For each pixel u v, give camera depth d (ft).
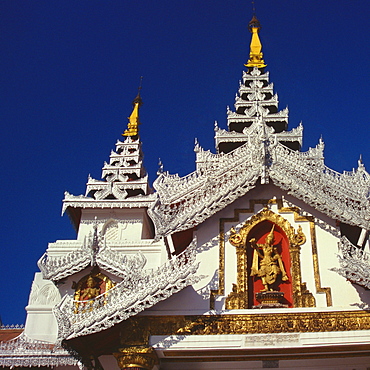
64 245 96.53
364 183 63.87
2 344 76.43
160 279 58.54
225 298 60.75
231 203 67.10
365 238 63.98
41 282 89.92
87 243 90.07
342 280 60.44
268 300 60.39
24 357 75.00
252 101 99.91
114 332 62.28
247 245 65.36
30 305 87.66
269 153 66.69
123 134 132.77
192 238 67.15
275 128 97.81
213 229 65.67
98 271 85.51
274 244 65.46
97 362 68.54
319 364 61.21
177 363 61.87
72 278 87.04
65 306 57.88
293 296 60.23
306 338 56.59
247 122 97.60
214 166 69.82
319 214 65.21
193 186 67.46
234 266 63.00
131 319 59.31
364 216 60.80
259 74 104.17
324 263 61.82
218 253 63.98
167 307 60.08
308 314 57.93
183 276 58.49
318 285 60.44
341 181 64.54
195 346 57.47
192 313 59.41
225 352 58.23
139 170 119.96
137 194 116.16
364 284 55.16
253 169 65.62
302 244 63.52
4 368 76.48
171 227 62.54
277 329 57.52
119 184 114.73
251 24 114.11
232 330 58.08
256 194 67.46
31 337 84.53
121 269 82.33
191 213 63.16
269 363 61.52
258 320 58.34
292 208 65.87
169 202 66.03
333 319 57.36
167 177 68.03
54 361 74.54
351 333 56.29
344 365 61.00
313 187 63.52
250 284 63.10
